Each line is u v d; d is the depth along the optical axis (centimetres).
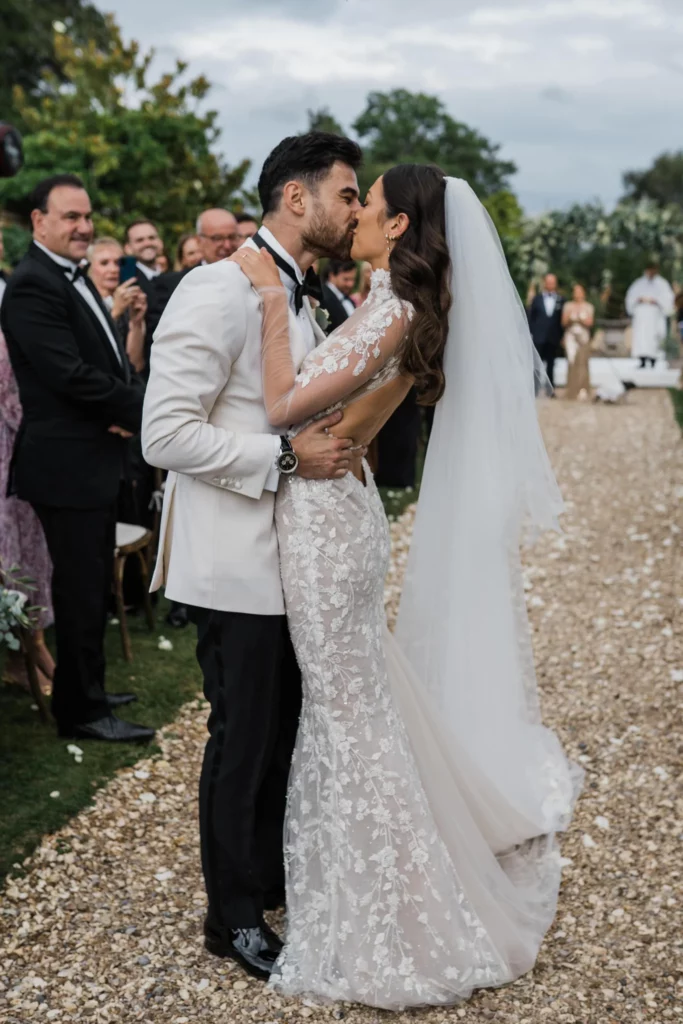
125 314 542
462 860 281
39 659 451
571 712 438
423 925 262
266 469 253
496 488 309
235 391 257
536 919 294
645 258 2344
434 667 337
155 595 577
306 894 274
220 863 267
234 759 264
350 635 264
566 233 2627
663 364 1783
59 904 297
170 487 273
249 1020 252
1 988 261
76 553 384
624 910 302
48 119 1310
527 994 264
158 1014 253
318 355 256
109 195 1270
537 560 665
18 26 2617
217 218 497
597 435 1162
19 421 427
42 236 384
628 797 366
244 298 252
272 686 268
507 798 336
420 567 331
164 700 438
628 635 525
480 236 283
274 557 262
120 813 347
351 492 266
